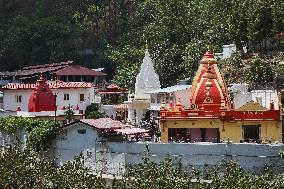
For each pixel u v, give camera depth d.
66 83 114.62
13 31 182.25
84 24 196.50
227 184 55.31
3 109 109.81
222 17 147.00
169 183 55.38
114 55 166.88
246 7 128.75
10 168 60.66
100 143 77.44
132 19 188.00
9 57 178.88
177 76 142.38
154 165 62.06
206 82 84.88
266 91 92.81
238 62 125.81
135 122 112.69
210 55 87.56
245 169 70.38
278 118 77.69
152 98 109.06
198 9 157.00
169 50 145.75
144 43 163.25
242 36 128.62
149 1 181.50
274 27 123.19
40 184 60.34
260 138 78.06
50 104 103.38
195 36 153.12
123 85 148.12
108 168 76.31
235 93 99.19
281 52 126.12
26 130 85.88
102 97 139.75
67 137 80.19
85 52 185.12
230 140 78.81
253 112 78.31
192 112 80.94
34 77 153.62
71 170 60.91
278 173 69.19
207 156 71.75
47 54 180.00
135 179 58.44
